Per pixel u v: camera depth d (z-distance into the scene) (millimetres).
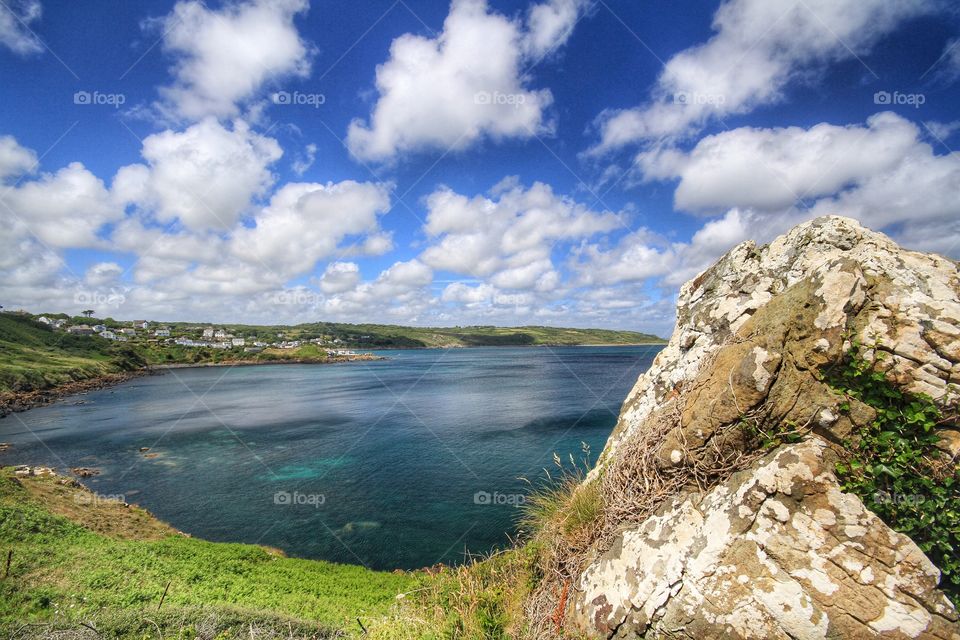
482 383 96812
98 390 99625
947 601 3562
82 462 41781
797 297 4961
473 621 6137
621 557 5086
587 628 5008
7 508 20891
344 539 25625
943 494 4004
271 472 38062
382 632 6957
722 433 4820
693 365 7164
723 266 7988
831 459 4277
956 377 4160
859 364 4453
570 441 41844
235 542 25594
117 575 16016
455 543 24578
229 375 140125
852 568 3785
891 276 4816
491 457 38406
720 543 4328
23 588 13797
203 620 9602
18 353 105625
